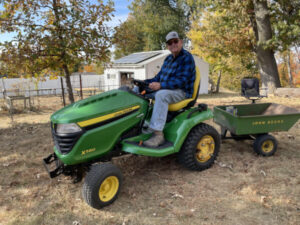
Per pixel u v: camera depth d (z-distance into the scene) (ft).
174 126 11.29
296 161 13.03
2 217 9.06
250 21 43.57
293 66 76.79
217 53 49.88
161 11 96.32
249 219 8.61
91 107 9.36
